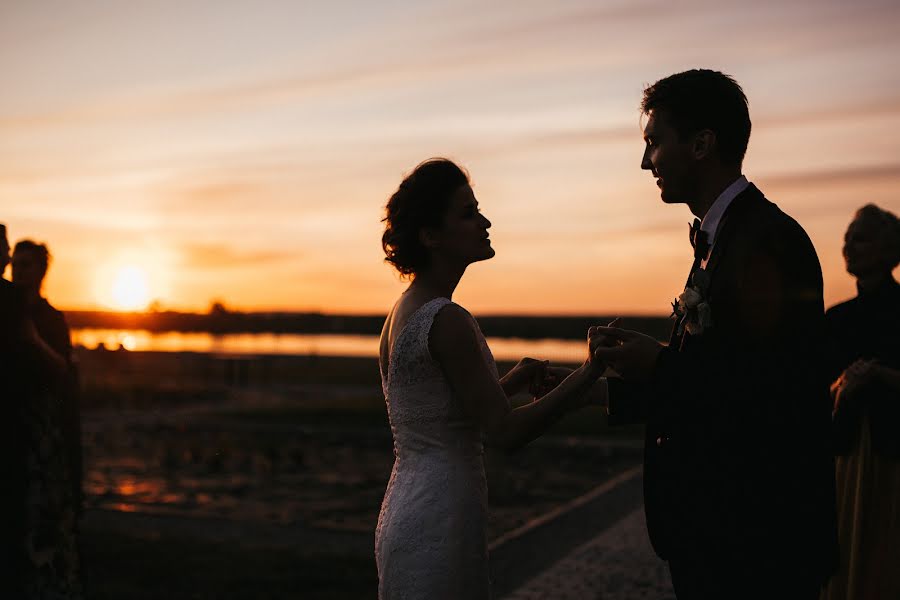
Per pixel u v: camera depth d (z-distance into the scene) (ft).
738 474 8.20
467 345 9.11
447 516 9.07
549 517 27.78
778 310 8.13
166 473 39.42
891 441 12.65
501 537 25.58
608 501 30.58
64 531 15.62
